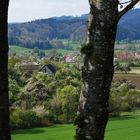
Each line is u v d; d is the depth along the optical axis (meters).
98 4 8.19
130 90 124.94
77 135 8.36
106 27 8.20
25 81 130.88
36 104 96.00
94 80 8.24
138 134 86.50
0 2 7.64
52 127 91.81
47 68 183.25
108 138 82.50
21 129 88.69
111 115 111.56
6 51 7.80
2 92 7.77
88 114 8.27
